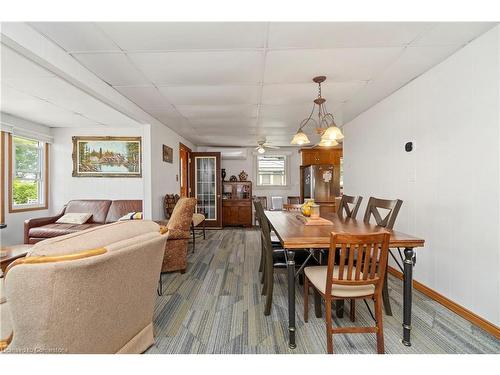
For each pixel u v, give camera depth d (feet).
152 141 12.61
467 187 6.38
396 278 9.25
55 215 14.65
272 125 14.57
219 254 12.62
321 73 7.87
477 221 6.10
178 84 8.64
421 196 8.08
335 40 6.07
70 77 6.82
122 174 15.53
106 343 3.98
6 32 4.93
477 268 6.10
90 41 6.03
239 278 9.32
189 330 5.94
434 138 7.51
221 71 7.69
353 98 10.16
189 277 9.41
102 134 15.48
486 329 5.82
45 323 3.18
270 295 6.67
